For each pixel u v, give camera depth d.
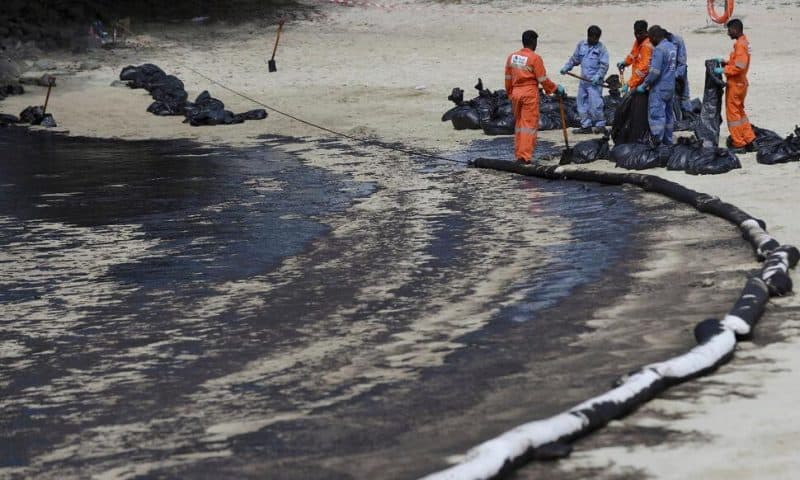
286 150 49.50
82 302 25.11
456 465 13.88
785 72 63.88
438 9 97.06
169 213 35.78
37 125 61.09
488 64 74.56
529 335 20.72
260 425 16.73
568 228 30.28
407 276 26.05
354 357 20.02
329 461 15.05
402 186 39.00
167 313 23.84
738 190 33.72
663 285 23.64
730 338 18.45
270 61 74.62
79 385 19.31
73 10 90.44
